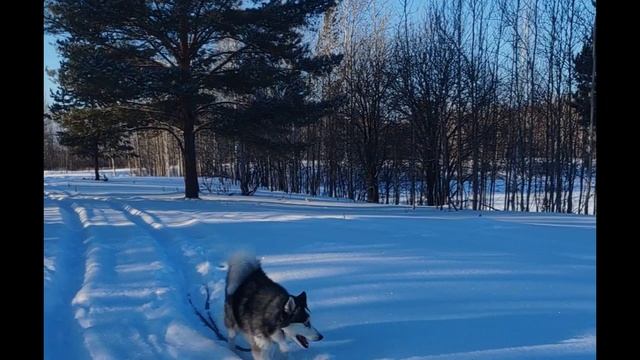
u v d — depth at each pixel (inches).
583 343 192.2
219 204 842.2
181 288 295.1
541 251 370.0
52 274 296.2
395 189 1381.6
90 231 494.6
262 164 1657.2
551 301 244.1
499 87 1190.9
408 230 483.8
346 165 1481.3
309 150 1524.4
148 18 864.3
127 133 1067.3
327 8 936.3
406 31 1210.0
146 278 302.4
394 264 327.3
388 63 1263.5
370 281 286.4
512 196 1174.3
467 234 455.8
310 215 636.7
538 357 181.3
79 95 866.8
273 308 189.9
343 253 366.3
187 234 468.1
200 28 887.1
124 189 1331.2
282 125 964.6
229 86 917.2
